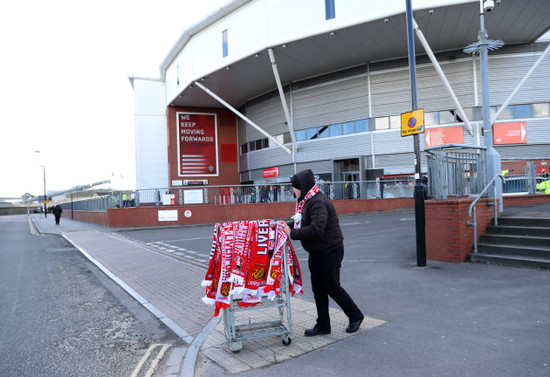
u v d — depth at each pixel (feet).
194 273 24.99
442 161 23.59
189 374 10.43
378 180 76.23
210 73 90.99
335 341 12.01
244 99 114.73
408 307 14.83
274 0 77.05
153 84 123.75
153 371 10.87
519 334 11.65
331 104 91.66
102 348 13.09
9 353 12.81
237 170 122.21
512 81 77.97
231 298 11.48
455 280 18.22
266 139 107.96
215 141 120.47
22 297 20.62
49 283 24.11
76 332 14.84
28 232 73.77
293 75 94.07
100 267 29.45
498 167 27.50
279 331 11.87
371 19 67.56
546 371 9.38
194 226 63.98
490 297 15.37
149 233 55.31
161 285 22.25
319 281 12.42
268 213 68.28
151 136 122.83
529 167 38.68
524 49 77.92
